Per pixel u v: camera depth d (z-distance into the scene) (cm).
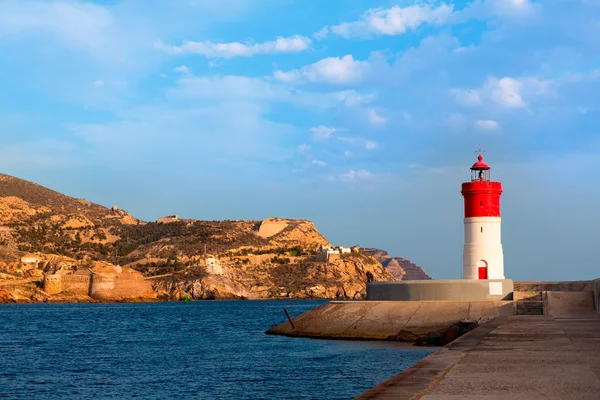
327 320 6769
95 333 10188
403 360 4959
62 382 4806
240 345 6912
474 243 7044
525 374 1962
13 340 8806
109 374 5159
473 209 7050
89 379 4925
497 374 1962
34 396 4272
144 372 5212
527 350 2584
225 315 17338
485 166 7162
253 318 15300
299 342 6481
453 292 6372
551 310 5850
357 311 6550
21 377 5075
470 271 7056
